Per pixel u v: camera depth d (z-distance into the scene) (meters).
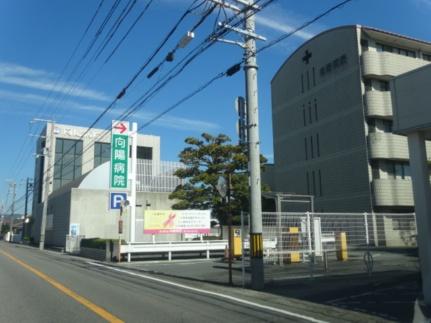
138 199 37.56
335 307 9.73
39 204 62.97
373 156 31.23
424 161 10.42
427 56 35.72
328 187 34.94
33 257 27.64
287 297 11.16
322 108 36.12
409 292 11.39
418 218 10.32
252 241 12.98
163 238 36.44
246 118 14.05
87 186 38.88
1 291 12.02
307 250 15.52
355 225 18.56
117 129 28.95
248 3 13.61
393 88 10.97
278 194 21.86
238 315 8.84
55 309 9.30
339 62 34.44
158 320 8.23
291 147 39.56
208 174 30.11
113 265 21.97
